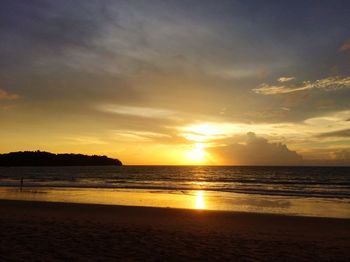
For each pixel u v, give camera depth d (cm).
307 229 1389
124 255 834
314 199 2672
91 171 11319
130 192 3120
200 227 1341
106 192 3112
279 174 9238
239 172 11025
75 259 781
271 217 1680
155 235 1104
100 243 955
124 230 1179
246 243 1030
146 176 7894
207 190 3438
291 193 3141
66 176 7350
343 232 1329
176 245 965
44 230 1123
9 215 1530
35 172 10019
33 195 2769
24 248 866
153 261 793
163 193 3072
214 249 931
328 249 980
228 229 1318
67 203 2072
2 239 963
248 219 1614
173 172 11062
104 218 1535
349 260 861
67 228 1177
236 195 2933
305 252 935
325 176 7981
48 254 816
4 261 745
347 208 2172
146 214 1716
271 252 923
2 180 5366
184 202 2406
